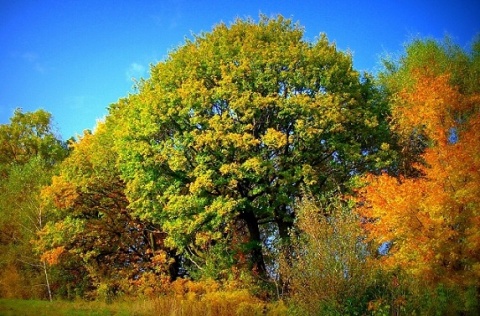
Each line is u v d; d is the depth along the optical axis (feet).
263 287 66.59
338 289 44.47
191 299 59.52
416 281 44.37
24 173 99.25
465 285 44.29
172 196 69.92
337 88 73.15
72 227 85.15
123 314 53.93
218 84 73.56
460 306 43.21
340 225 46.44
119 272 88.28
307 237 47.96
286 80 71.72
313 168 73.05
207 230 71.00
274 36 77.05
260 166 66.13
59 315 52.54
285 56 71.46
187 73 73.72
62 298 86.99
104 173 88.43
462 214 45.73
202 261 77.66
